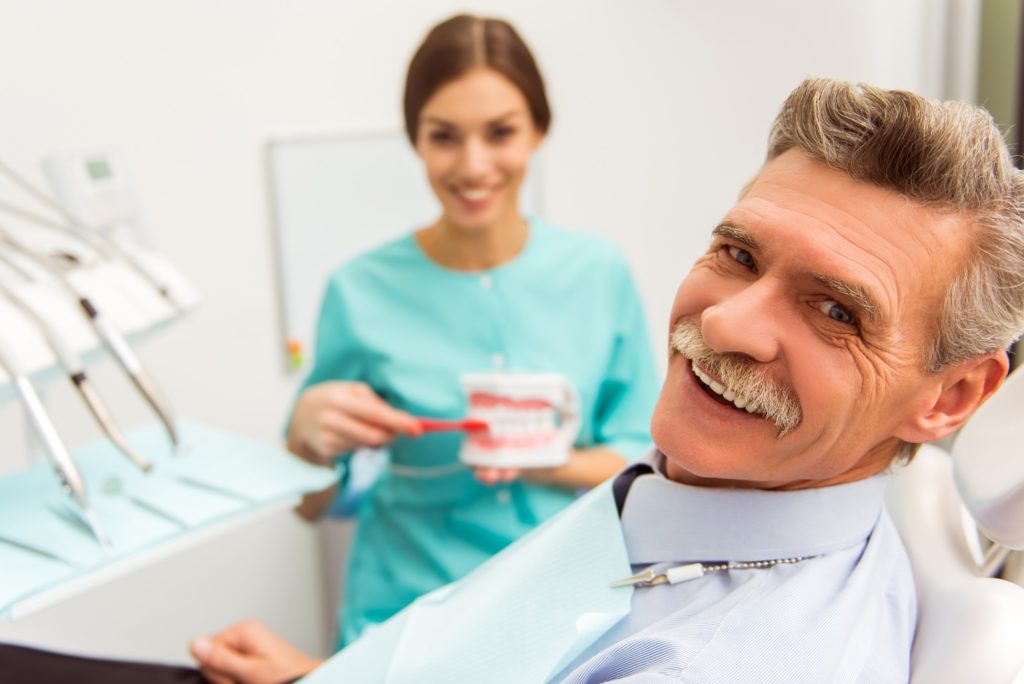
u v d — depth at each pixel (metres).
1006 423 0.68
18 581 0.80
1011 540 0.64
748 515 0.68
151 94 1.57
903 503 0.80
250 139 1.69
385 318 1.33
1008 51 1.85
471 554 1.29
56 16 1.45
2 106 1.41
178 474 1.01
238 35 1.65
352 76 1.79
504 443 1.18
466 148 1.21
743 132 2.17
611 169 2.10
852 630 0.62
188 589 1.69
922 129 0.55
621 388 1.42
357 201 1.82
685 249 2.23
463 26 1.21
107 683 1.02
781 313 0.59
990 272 0.58
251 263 1.73
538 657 0.69
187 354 1.67
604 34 2.03
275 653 1.07
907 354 0.59
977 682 0.60
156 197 1.60
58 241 1.05
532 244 1.37
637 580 0.70
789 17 2.04
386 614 1.32
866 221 0.57
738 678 0.59
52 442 0.85
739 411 0.62
